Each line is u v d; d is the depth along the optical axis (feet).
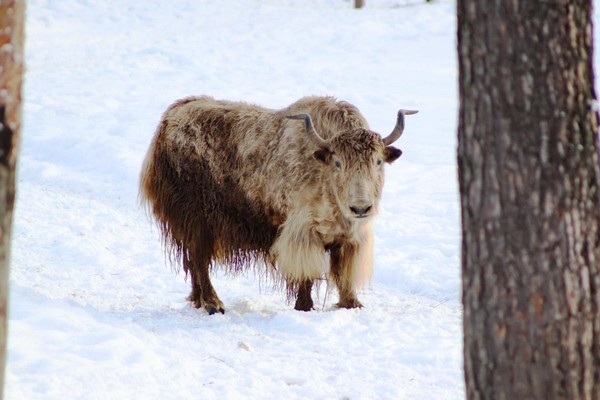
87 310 104.83
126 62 293.84
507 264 52.19
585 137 52.54
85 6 362.53
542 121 51.34
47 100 250.98
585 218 52.42
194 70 285.84
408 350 94.58
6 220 42.96
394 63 290.15
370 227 111.14
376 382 85.66
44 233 146.10
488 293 52.85
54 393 75.00
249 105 119.44
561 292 51.78
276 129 113.50
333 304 113.80
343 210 103.76
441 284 122.21
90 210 162.20
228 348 94.32
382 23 342.23
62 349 85.71
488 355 53.16
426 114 232.12
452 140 209.46
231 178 114.62
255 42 320.29
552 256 51.65
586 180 52.54
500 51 51.42
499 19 51.29
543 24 51.06
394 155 108.06
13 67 43.29
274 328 102.58
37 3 359.05
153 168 120.26
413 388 84.33
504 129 51.67
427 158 194.59
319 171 107.86
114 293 119.34
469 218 53.36
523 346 52.19
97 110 241.35
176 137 117.70
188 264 115.96
